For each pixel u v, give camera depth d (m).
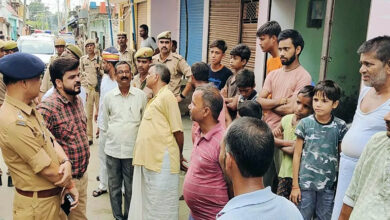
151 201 3.29
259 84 5.68
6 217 3.94
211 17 7.59
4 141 2.26
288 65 3.28
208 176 2.40
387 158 1.76
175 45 7.45
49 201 2.47
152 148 3.25
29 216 2.42
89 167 5.46
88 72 6.43
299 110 2.99
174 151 3.29
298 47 3.20
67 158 2.63
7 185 4.74
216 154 2.35
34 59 2.33
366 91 2.36
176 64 5.16
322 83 2.72
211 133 2.44
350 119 5.18
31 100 2.43
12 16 36.56
